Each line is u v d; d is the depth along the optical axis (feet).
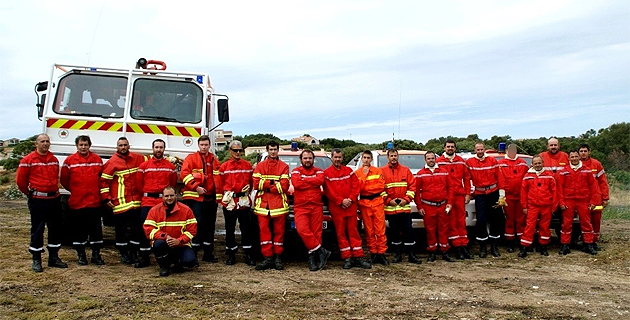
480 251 25.95
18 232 31.42
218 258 25.36
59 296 17.29
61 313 15.38
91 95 25.72
